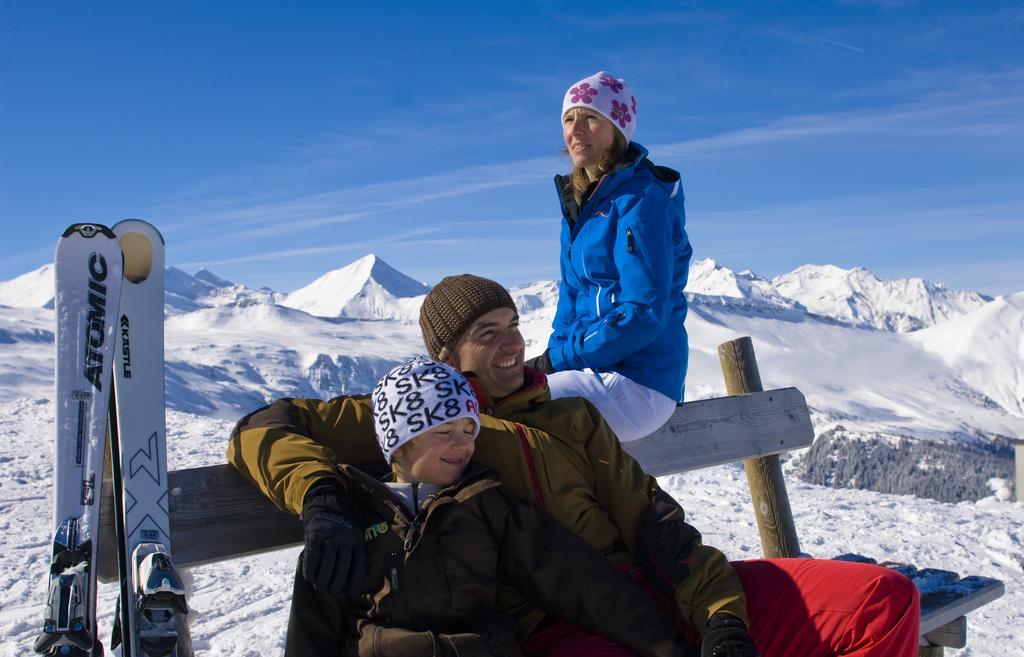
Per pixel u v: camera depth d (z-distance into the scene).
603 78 3.20
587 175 3.34
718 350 4.06
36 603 3.98
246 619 3.89
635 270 2.99
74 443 1.93
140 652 1.66
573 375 3.05
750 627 2.18
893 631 2.02
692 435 3.46
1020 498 10.22
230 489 2.18
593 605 2.02
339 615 1.91
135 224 2.26
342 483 1.92
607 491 2.33
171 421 10.27
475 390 2.41
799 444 3.99
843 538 6.04
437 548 1.91
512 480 2.22
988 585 2.98
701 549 2.13
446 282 2.49
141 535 1.97
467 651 1.86
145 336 2.19
